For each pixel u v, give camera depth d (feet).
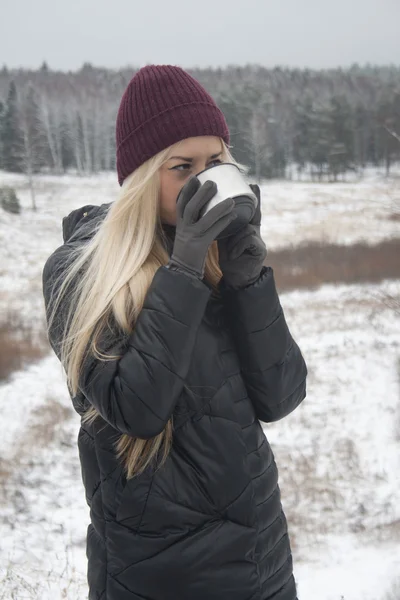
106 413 4.63
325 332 47.06
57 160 237.04
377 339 44.65
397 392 35.01
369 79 376.89
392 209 34.45
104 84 359.46
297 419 32.12
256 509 4.96
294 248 82.17
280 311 5.17
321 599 16.94
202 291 4.57
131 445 4.78
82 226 5.56
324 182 207.31
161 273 4.61
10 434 30.89
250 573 4.82
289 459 28.04
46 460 27.81
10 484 25.38
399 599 16.10
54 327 5.11
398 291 57.11
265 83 375.86
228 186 4.56
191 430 4.78
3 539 20.86
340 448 28.96
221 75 419.33
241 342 5.07
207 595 4.68
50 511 23.41
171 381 4.50
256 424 5.18
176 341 4.50
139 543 4.76
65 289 5.00
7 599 14.70
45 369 42.14
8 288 69.72
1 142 221.46
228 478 4.78
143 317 4.58
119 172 5.20
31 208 145.59
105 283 4.74
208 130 4.92
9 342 46.24
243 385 5.11
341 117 232.32
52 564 18.67
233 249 4.92
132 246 4.83
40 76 407.85
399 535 21.15
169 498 4.74
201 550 4.68
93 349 4.65
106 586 5.00
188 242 4.57
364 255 72.95
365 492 24.97
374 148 244.63
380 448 28.91
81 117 249.55
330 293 59.26
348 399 34.60
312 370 39.29
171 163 4.88
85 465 5.21
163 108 4.85
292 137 255.91
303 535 21.74
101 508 5.06
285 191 166.40
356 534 21.59
